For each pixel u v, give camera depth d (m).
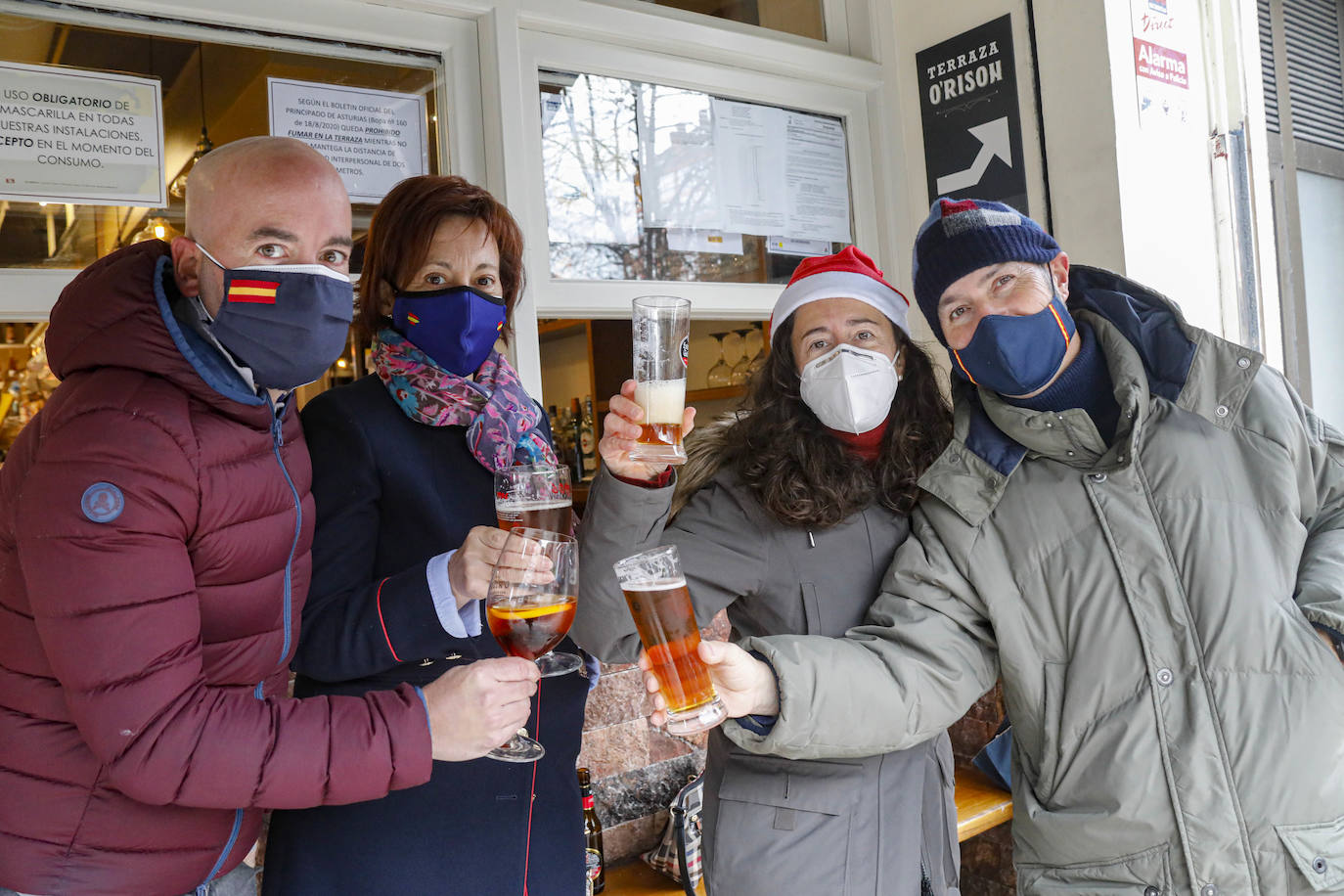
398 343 1.40
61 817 0.99
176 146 1.85
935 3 2.68
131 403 0.99
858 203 2.79
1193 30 2.68
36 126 1.73
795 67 2.61
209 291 1.09
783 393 1.48
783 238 2.66
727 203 2.56
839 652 1.23
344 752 0.98
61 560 0.92
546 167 2.27
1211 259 2.69
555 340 4.95
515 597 1.02
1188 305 2.59
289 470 1.18
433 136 2.13
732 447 1.47
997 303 1.33
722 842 1.34
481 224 1.41
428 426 1.37
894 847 1.32
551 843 1.37
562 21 2.23
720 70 2.52
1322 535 1.28
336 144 2.02
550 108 2.28
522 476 1.19
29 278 1.72
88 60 1.77
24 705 0.99
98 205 1.79
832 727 1.19
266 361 1.08
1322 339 3.35
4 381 2.40
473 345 1.39
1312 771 1.17
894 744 1.25
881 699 1.22
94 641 0.91
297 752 0.97
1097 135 2.40
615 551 1.17
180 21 1.85
